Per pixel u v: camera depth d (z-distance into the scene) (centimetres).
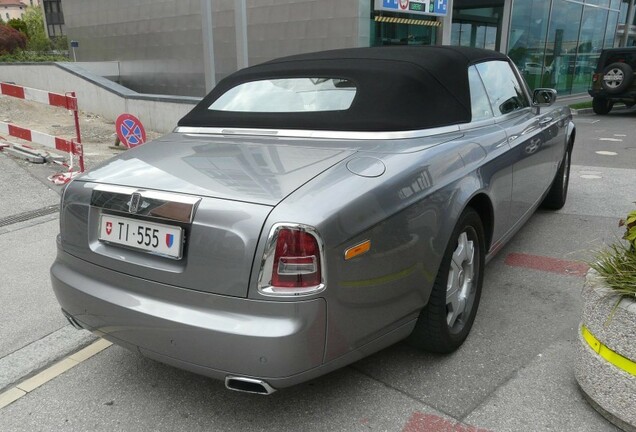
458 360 294
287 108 316
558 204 559
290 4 1402
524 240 479
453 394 265
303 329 204
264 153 268
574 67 2255
